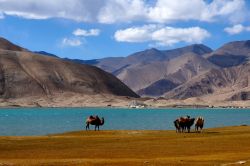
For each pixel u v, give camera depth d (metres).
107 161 42.91
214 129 88.25
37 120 194.88
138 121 183.38
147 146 56.81
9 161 43.81
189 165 39.53
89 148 56.00
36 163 41.69
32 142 62.62
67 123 168.62
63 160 44.53
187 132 78.75
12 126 147.25
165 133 76.62
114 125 150.62
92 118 88.00
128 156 48.66
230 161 42.31
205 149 53.59
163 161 42.47
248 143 58.94
